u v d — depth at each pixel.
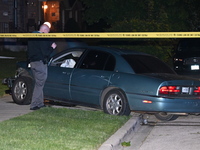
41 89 14.99
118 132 12.21
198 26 37.97
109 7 36.06
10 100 17.20
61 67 15.58
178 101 13.43
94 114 14.39
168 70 15.10
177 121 14.99
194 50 28.42
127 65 14.30
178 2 36.06
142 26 26.81
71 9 61.25
